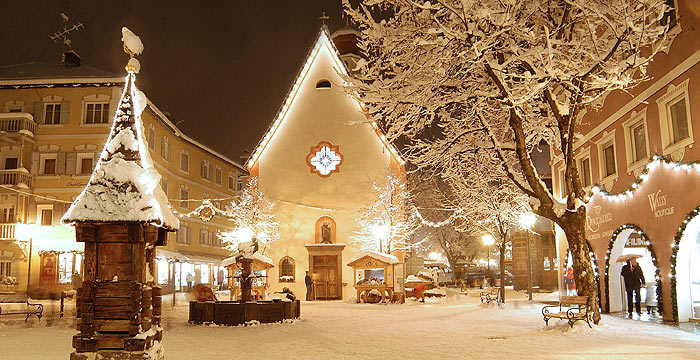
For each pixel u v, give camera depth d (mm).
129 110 7777
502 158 16438
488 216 29578
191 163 51969
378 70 16766
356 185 35625
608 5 14453
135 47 7941
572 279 27594
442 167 20953
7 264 36438
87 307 7129
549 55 13836
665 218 17719
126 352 7012
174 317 21516
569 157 15961
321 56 37094
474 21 14352
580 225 15742
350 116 36344
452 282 57594
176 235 47562
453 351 12047
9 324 18359
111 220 7070
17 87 38219
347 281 34531
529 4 16141
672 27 16906
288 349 12508
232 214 42031
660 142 18078
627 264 20344
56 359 10766
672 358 10742
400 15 16766
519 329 16188
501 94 15766
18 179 36719
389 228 34375
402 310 24922
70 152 37750
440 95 16594
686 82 16375
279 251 35375
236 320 17734
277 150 36500
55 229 37031
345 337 14672
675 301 17156
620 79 14930
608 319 18594
